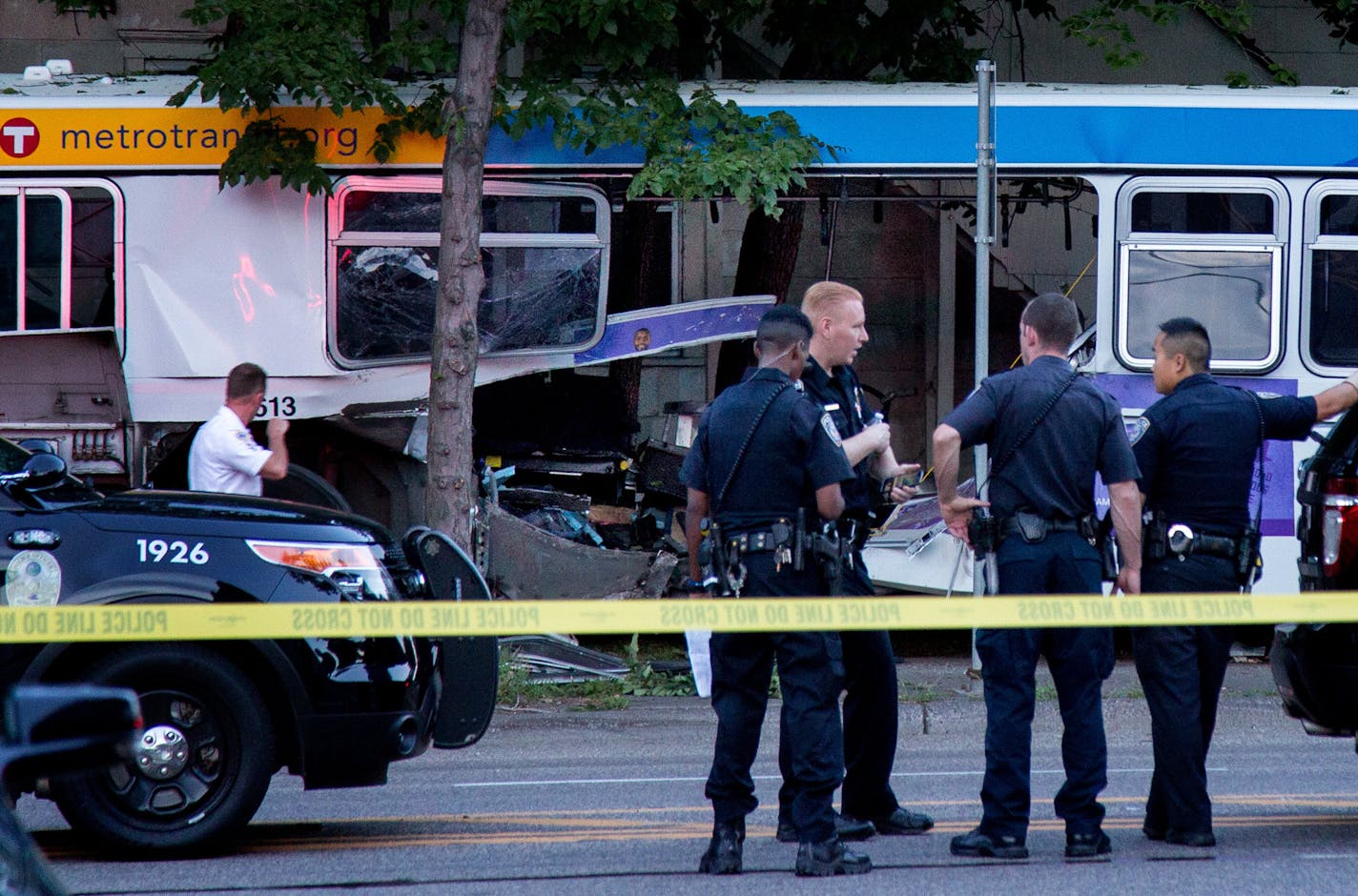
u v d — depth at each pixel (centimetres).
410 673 2262
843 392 2311
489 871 2112
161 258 3847
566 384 4428
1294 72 6012
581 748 3306
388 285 3916
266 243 3872
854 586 2238
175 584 2184
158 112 3850
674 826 2453
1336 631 2275
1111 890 1953
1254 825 2403
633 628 2169
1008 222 4834
